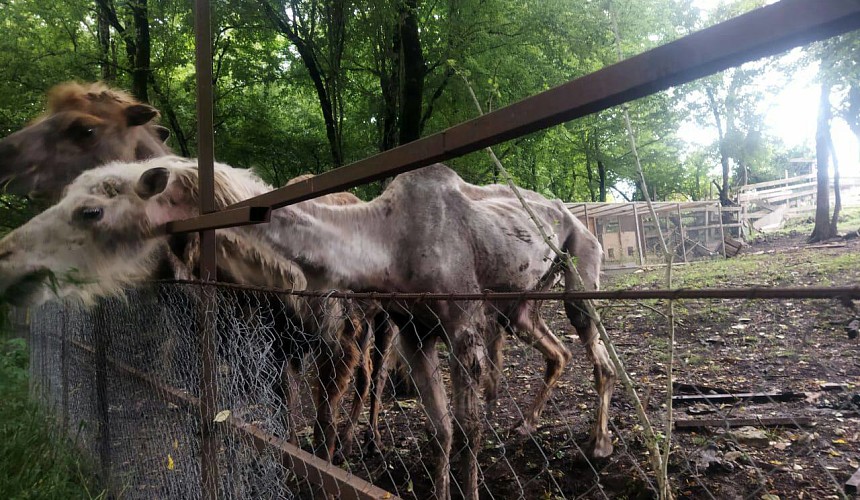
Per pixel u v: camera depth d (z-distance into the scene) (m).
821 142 15.45
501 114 1.18
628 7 8.09
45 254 2.53
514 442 3.94
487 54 9.00
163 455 2.62
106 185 2.68
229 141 10.72
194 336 2.33
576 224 4.71
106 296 2.82
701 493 2.97
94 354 3.61
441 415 3.00
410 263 3.24
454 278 3.34
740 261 12.84
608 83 1.01
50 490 3.29
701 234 18.05
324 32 9.72
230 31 10.86
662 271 12.73
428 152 1.36
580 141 16.17
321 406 3.47
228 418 2.12
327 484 1.72
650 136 18.55
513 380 5.00
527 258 3.85
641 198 26.02
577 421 4.19
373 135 10.56
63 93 4.16
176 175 2.83
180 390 2.45
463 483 2.98
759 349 4.90
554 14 8.34
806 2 0.77
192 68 11.92
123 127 4.15
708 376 4.51
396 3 8.10
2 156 3.91
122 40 10.58
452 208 3.49
